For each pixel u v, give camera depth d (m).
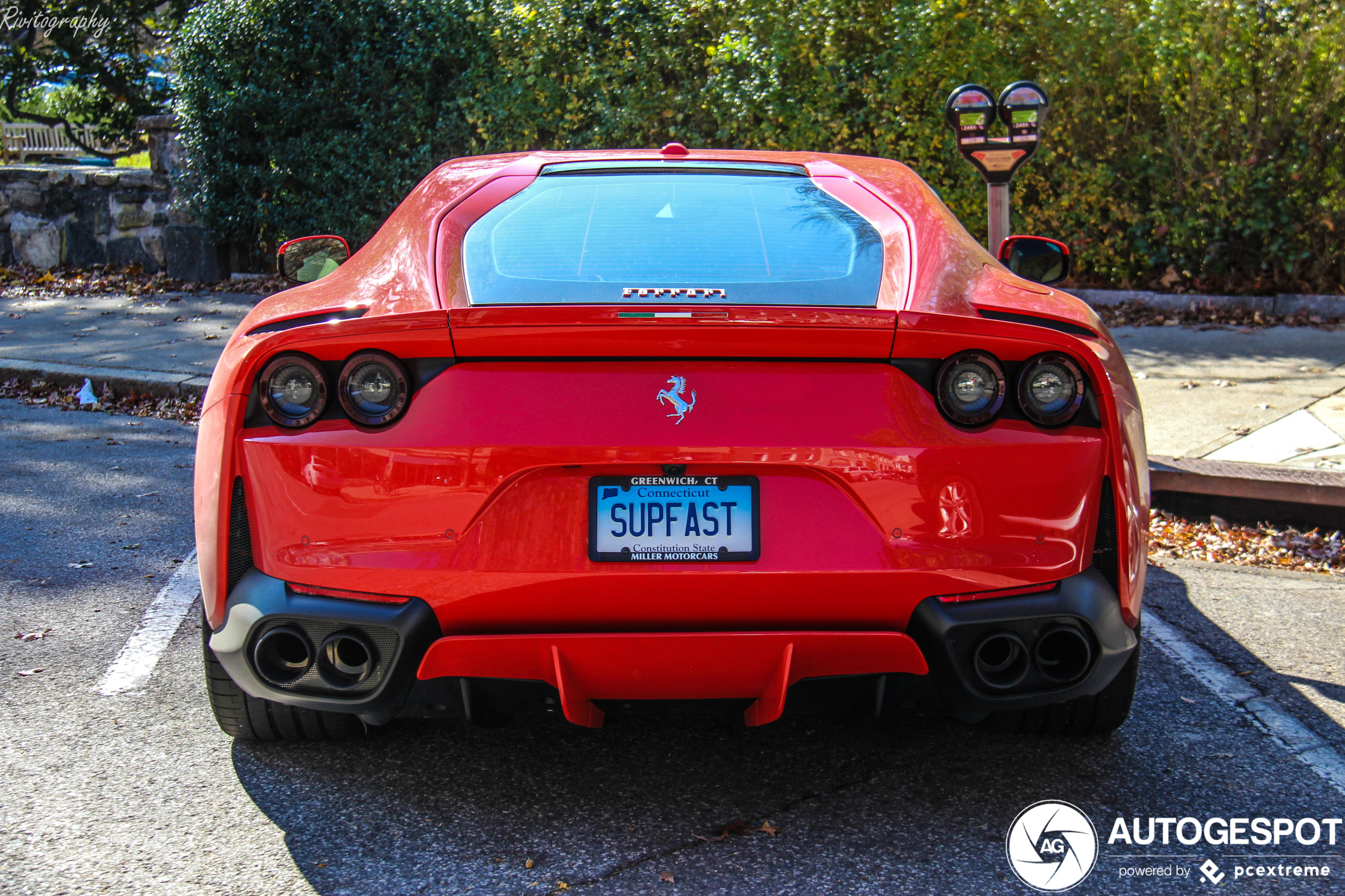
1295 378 6.77
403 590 2.37
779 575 2.35
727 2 9.52
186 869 2.40
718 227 2.88
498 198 3.05
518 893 2.32
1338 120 8.23
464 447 2.35
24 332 9.22
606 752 2.95
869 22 9.02
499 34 10.13
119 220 11.82
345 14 10.30
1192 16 8.32
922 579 2.37
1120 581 2.49
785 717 3.18
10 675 3.41
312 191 10.75
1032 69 8.77
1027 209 9.03
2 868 2.39
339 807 2.66
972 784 2.78
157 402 7.44
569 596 2.36
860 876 2.38
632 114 9.78
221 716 2.87
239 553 2.49
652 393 2.35
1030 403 2.42
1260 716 3.17
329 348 2.38
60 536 4.77
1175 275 8.93
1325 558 4.56
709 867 2.41
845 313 2.32
